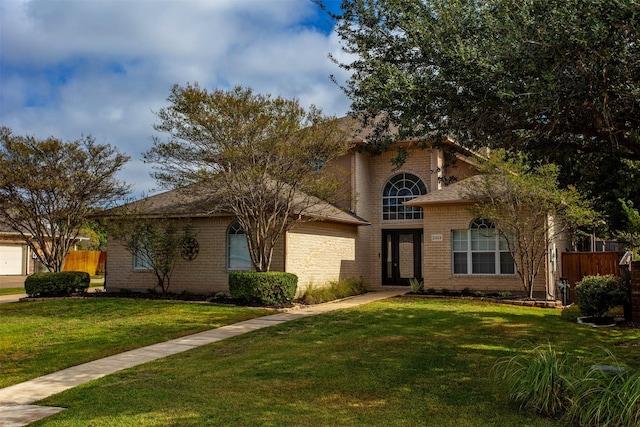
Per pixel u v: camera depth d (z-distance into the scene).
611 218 18.31
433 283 19.11
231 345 9.88
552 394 5.71
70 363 8.82
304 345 9.59
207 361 8.56
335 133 16.17
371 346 9.32
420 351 8.84
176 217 17.92
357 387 6.76
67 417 5.86
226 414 5.78
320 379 7.17
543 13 6.82
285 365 8.02
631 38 6.64
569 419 5.37
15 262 36.44
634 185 12.88
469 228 18.67
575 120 7.75
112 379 7.59
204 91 15.20
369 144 10.18
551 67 6.83
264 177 15.34
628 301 12.32
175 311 14.31
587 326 11.77
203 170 15.10
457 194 18.70
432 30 8.05
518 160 14.93
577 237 20.22
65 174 18.36
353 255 21.86
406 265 22.92
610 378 5.53
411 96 7.79
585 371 6.10
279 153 15.14
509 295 17.17
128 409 6.07
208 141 15.29
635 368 6.90
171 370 7.99
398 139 9.60
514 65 6.97
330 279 19.77
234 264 17.75
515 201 16.47
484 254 18.53
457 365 7.82
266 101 15.03
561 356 7.96
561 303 15.93
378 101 8.22
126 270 19.16
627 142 7.81
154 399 6.43
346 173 17.69
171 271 18.39
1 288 26.06
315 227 18.86
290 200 16.12
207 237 18.05
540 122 7.62
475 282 18.48
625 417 4.91
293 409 5.93
